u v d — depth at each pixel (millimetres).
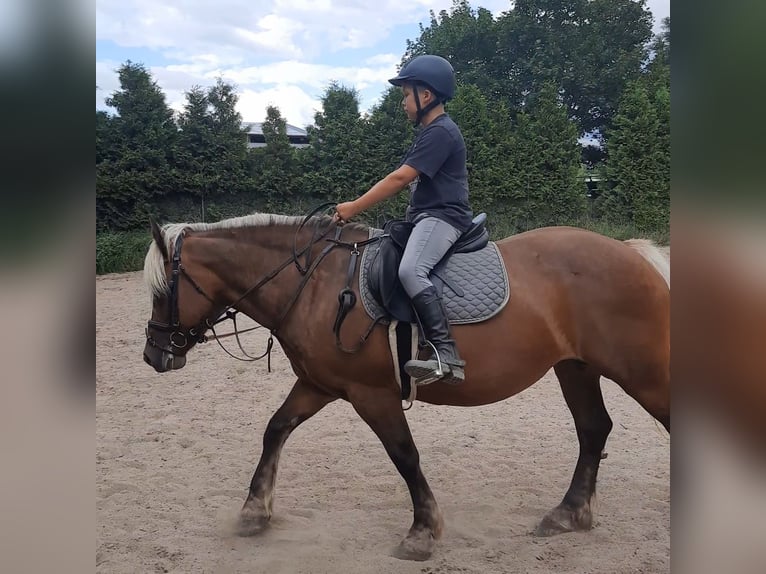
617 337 2770
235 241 2967
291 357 2988
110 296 10062
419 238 2742
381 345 2754
